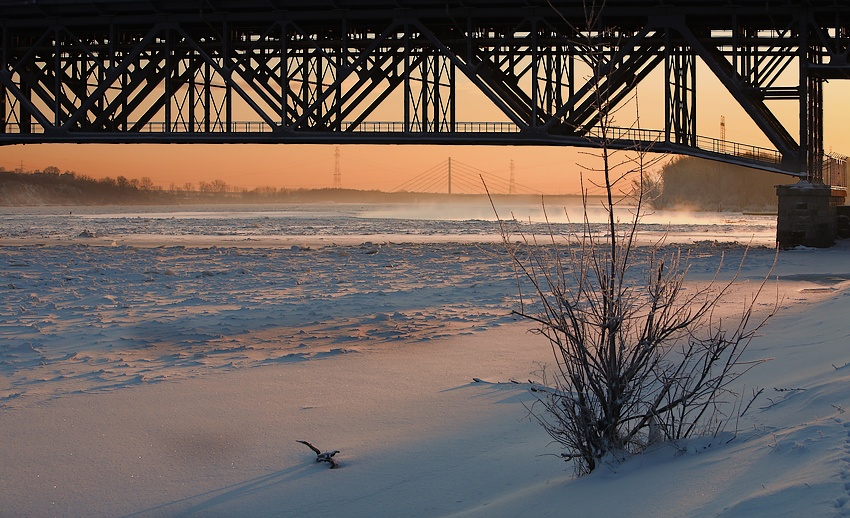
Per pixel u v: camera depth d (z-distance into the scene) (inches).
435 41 1535.4
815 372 315.3
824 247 1409.9
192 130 1641.2
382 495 242.8
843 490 158.2
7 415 338.6
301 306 691.4
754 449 201.0
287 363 446.9
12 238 1892.2
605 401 238.2
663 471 207.0
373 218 3742.6
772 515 158.2
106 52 1765.5
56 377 410.6
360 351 480.7
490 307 679.7
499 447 282.2
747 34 1656.0
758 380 333.1
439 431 308.0
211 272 976.3
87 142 1649.9
